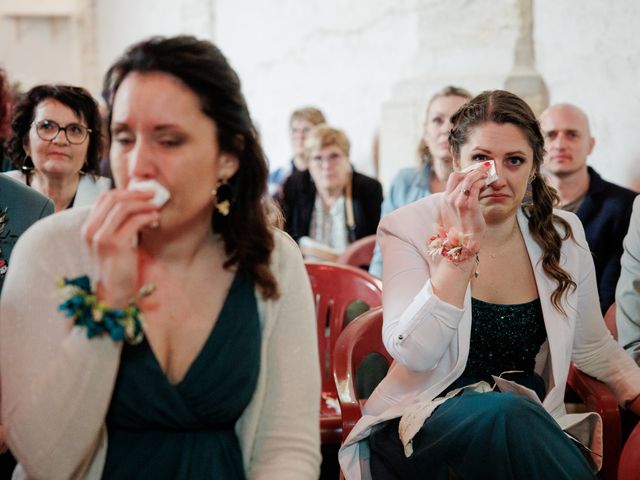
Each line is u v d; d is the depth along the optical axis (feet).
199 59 5.00
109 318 4.76
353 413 7.39
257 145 5.41
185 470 5.16
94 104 10.07
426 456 6.67
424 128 13.09
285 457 5.36
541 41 14.99
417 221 7.73
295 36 21.58
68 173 9.89
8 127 7.28
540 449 6.29
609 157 13.62
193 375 5.19
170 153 4.97
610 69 13.48
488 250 7.66
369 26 19.13
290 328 5.60
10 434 4.91
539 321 7.53
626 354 7.98
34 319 5.04
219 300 5.44
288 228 15.23
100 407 4.86
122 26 26.61
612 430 7.52
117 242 4.75
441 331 6.82
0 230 7.43
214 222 5.55
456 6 15.93
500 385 6.95
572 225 7.96
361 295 9.57
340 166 14.90
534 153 7.47
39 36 26.86
